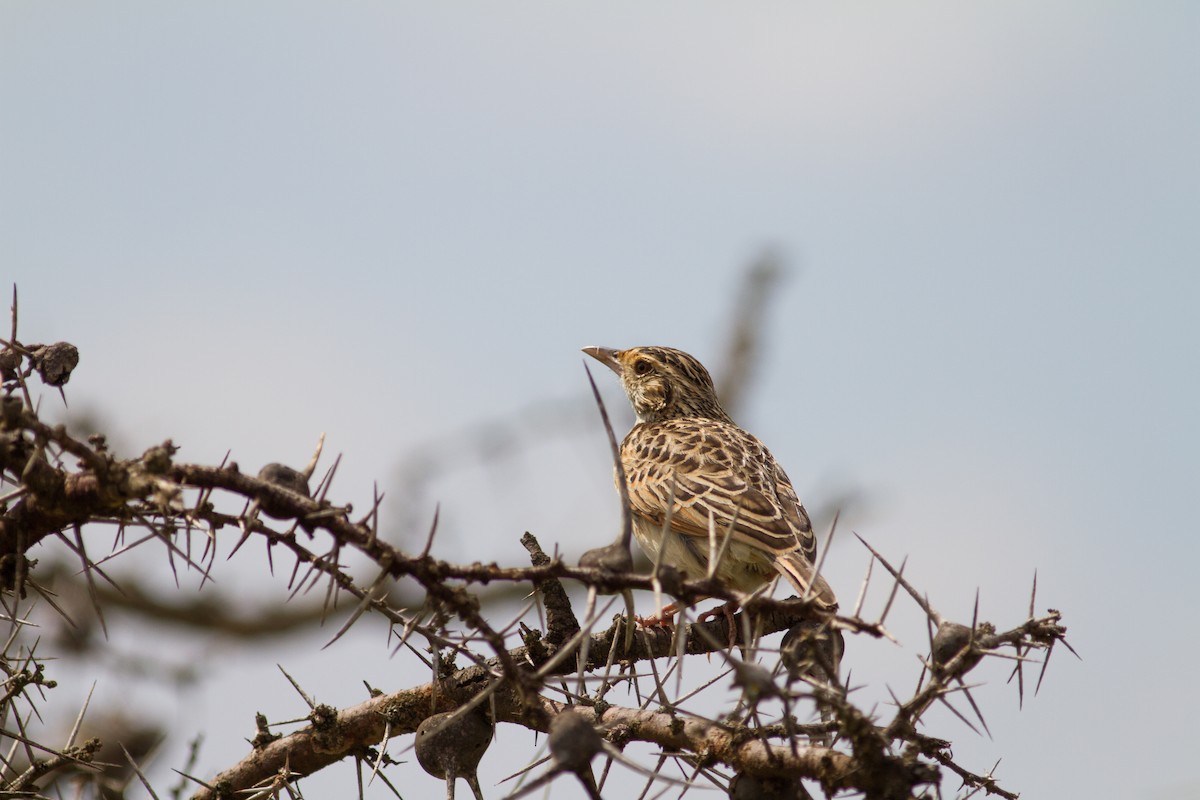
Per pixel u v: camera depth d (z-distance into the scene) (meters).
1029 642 7.17
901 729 7.06
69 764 9.35
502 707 8.84
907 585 7.30
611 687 8.73
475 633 7.59
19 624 8.35
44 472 7.03
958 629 7.20
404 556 7.02
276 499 7.05
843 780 7.19
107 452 7.40
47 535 7.85
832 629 7.06
